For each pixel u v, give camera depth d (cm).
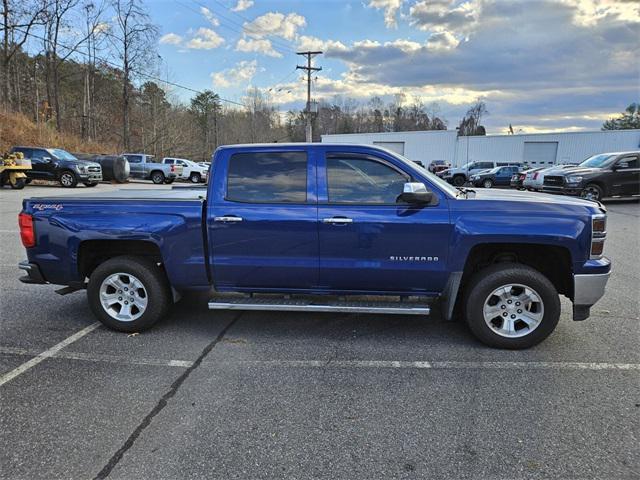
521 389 322
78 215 414
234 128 7875
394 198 385
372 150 389
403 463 244
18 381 332
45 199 429
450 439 264
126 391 318
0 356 375
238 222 392
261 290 411
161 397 310
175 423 279
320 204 388
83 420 282
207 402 304
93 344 400
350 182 390
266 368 354
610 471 237
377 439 265
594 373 346
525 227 367
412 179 385
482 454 251
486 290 382
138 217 405
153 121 5091
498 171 2762
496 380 336
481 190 460
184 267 408
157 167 2809
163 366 357
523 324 388
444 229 375
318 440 263
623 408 297
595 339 411
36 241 423
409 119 9188
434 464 243
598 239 371
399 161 387
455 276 380
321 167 392
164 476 233
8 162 1830
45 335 420
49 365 358
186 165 3105
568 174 1540
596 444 259
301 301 410
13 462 243
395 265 385
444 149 4591
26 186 2080
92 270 454
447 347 394
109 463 243
